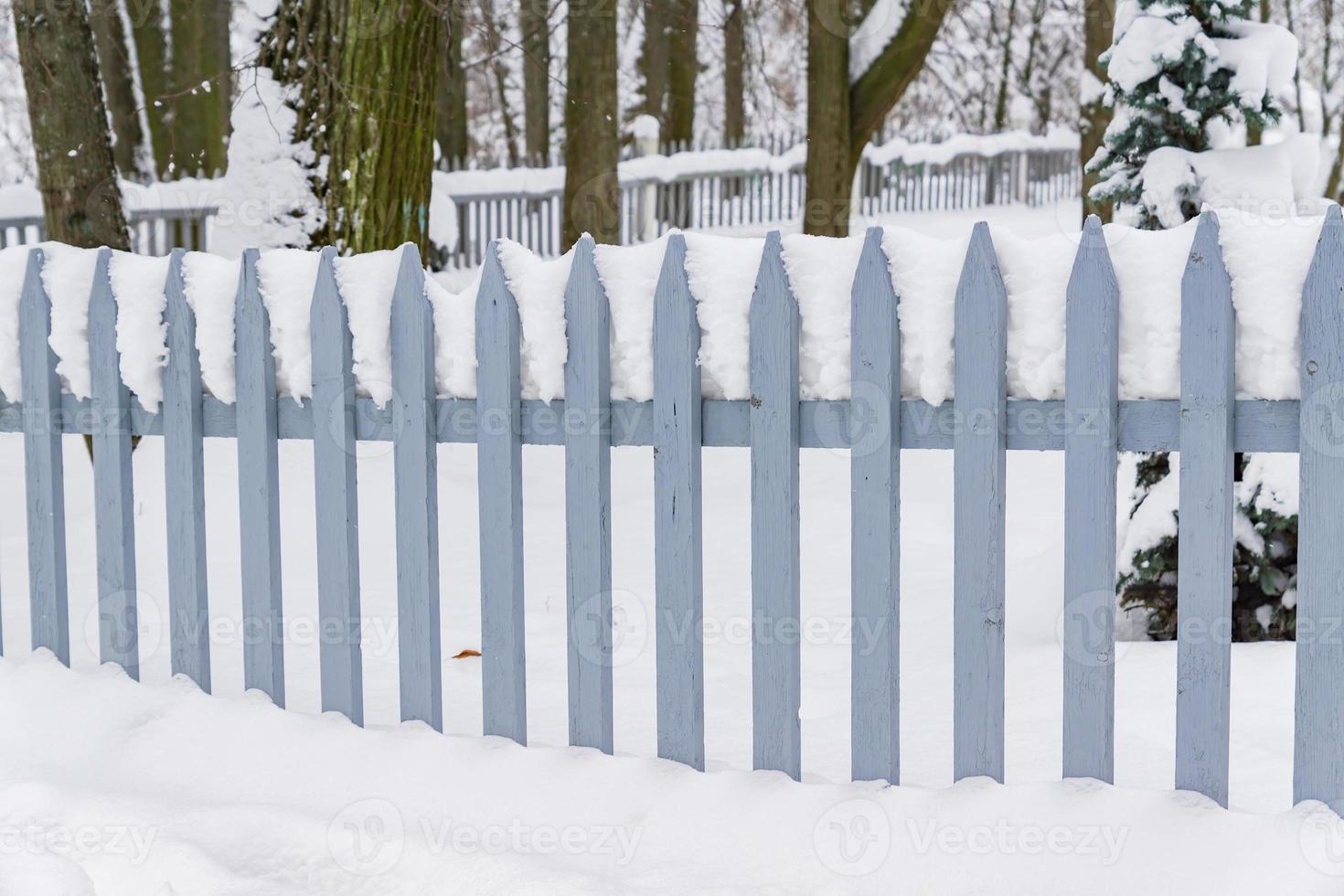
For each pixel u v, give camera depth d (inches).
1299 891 96.1
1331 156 1033.5
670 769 121.7
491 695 130.3
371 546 257.3
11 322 154.3
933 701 156.6
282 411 140.6
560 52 901.8
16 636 197.5
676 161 869.2
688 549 121.3
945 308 111.7
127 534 149.9
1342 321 99.8
